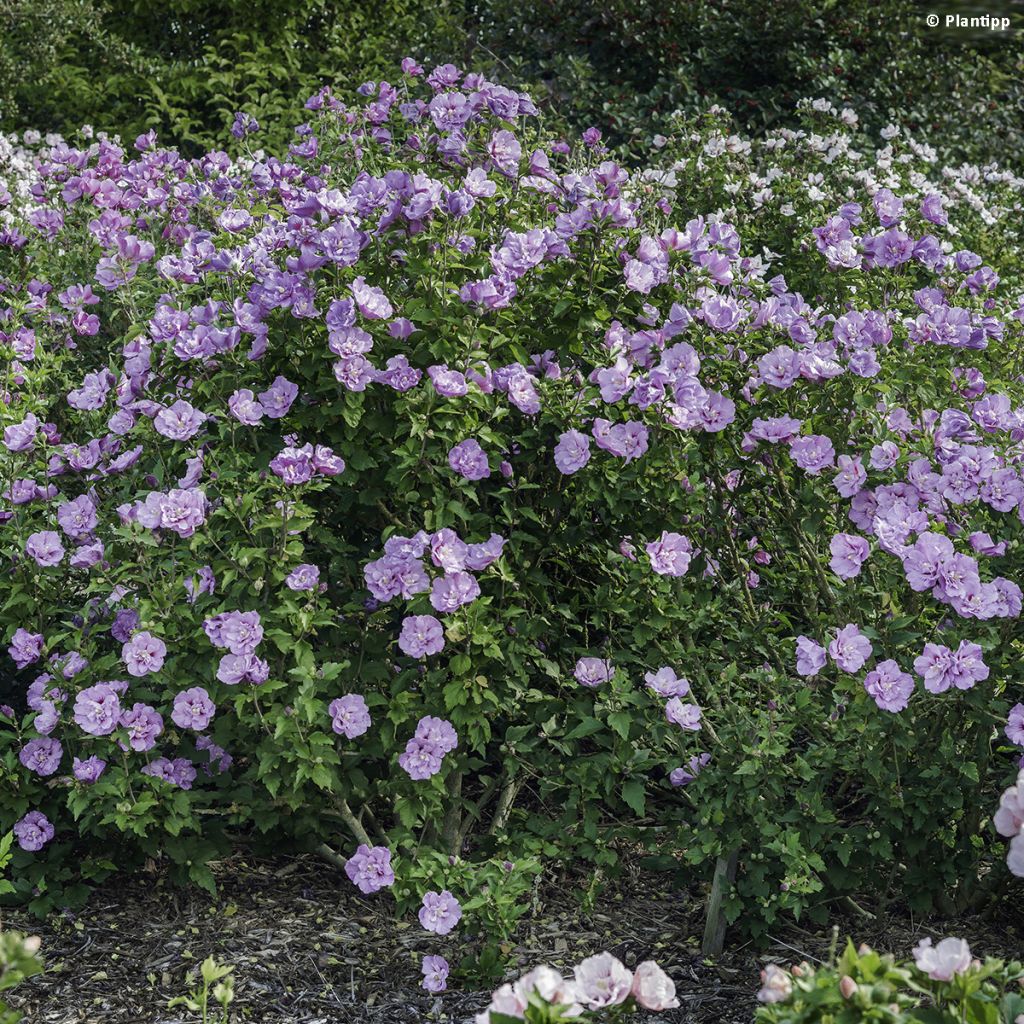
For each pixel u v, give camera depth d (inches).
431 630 127.4
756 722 128.5
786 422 134.5
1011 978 75.6
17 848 136.6
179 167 221.1
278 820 134.8
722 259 144.3
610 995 78.3
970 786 127.5
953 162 351.9
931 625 134.4
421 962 129.1
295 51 423.8
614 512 137.4
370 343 129.3
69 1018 119.4
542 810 155.8
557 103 343.3
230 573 125.7
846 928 134.0
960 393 143.5
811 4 360.2
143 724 130.2
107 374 146.8
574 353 145.3
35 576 140.4
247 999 122.6
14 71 387.2
